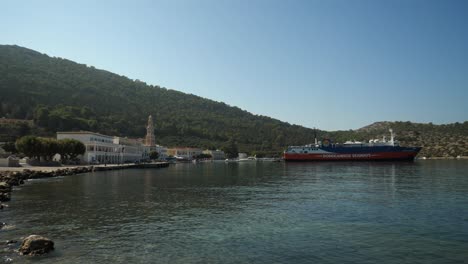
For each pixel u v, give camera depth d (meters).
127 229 29.73
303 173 108.38
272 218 34.19
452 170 116.12
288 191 57.22
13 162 112.00
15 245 24.69
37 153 121.12
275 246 24.58
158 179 84.75
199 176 98.06
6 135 187.88
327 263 21.25
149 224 31.64
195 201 45.69
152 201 45.59
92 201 45.47
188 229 29.72
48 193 53.66
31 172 83.00
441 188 59.47
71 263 21.17
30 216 35.16
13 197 49.09
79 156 155.38
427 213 36.19
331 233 28.05
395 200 45.34
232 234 27.91
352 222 32.09
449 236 27.02
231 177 93.06
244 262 21.44
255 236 27.27
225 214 36.34
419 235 27.36
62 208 39.81
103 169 124.25
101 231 29.03
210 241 25.91
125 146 198.25
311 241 25.77
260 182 75.88
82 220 33.31
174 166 189.62
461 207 39.72
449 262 21.36
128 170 135.00
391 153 193.88
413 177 85.31
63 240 26.19
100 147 168.50
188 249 24.02
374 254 22.84
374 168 133.75
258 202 44.69
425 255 22.61
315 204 42.62
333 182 73.81
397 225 30.77
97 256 22.52
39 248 23.03
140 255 22.73
